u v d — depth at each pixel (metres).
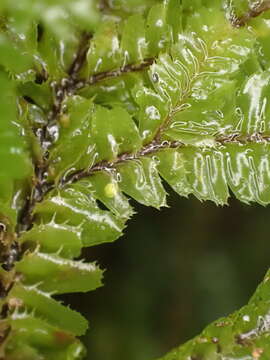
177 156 0.07
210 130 0.07
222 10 0.07
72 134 0.07
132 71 0.07
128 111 0.07
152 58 0.07
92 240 0.07
